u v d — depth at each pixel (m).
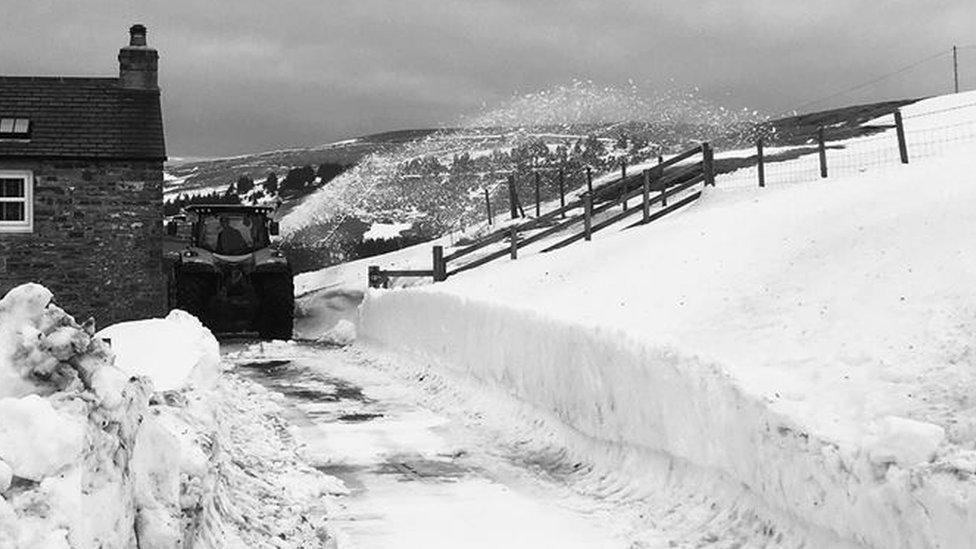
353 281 30.41
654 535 7.65
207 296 22.80
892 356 7.55
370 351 20.91
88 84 22.61
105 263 21.16
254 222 23.52
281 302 22.97
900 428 5.62
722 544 7.12
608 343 9.88
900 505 5.39
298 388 15.98
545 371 11.72
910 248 9.81
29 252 20.86
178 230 24.42
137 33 23.05
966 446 6.00
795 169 24.73
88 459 3.70
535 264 20.12
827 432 6.38
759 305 10.29
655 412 8.80
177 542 4.35
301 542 7.16
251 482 8.12
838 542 6.07
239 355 20.59
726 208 18.34
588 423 10.35
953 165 13.65
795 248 11.89
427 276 25.16
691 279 12.69
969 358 7.13
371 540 7.65
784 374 7.96
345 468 10.25
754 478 7.11
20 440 3.51
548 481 9.64
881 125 32.00
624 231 21.81
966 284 8.30
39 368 3.93
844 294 9.42
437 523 8.14
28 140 20.98
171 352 9.38
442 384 15.54
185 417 6.46
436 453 10.97
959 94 37.09
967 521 4.90
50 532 3.41
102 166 21.11
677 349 8.56
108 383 4.00
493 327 13.99
